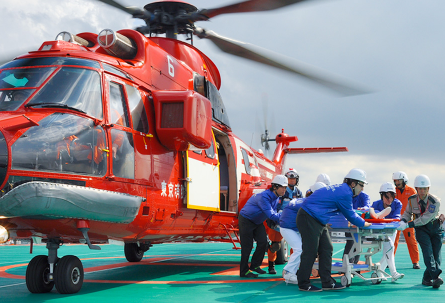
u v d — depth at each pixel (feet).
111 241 20.31
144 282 22.57
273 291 19.35
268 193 23.30
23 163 15.40
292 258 21.50
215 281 22.80
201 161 24.94
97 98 18.10
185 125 20.29
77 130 16.89
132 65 20.90
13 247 58.18
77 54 19.02
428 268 20.33
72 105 17.26
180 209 22.74
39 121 16.29
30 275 18.72
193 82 25.76
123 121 19.02
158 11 25.44
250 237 23.95
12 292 19.57
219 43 23.99
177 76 24.14
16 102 17.10
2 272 29.17
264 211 23.07
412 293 18.84
